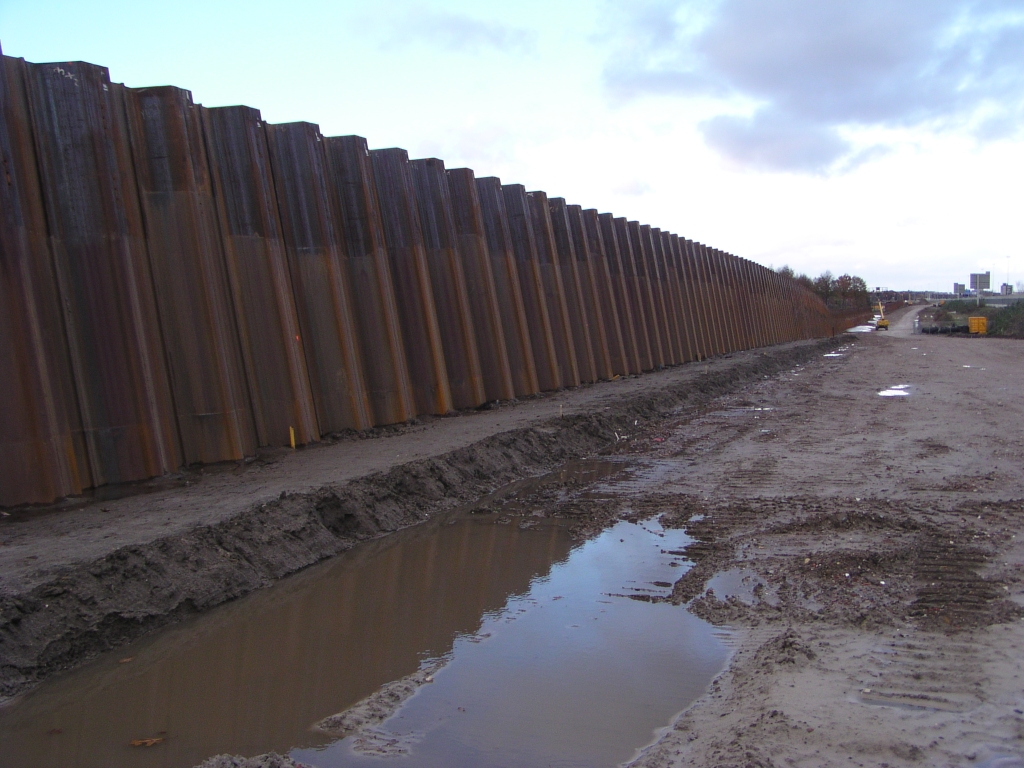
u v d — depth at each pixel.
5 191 9.72
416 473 11.48
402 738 4.91
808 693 5.04
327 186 15.29
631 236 34.50
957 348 51.38
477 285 19.97
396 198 17.27
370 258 16.02
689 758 4.40
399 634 6.74
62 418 10.10
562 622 6.84
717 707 5.06
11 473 9.48
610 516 10.42
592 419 17.31
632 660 5.96
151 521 8.48
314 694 5.65
